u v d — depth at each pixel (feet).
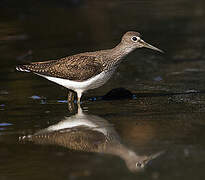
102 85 53.36
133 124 41.47
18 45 69.05
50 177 32.32
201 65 59.52
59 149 37.01
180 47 67.62
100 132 39.99
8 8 87.66
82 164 34.27
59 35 73.97
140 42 48.29
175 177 31.91
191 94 49.16
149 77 55.72
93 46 67.87
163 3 95.09
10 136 39.50
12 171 33.35
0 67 59.77
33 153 36.29
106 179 31.89
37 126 41.57
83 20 82.07
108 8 90.43
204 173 32.35
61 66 47.62
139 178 31.99
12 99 48.80
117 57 47.85
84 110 45.60
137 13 87.20
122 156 35.53
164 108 45.21
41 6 89.97
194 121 41.63
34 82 54.60
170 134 39.06
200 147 36.47
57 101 48.39
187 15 84.89
